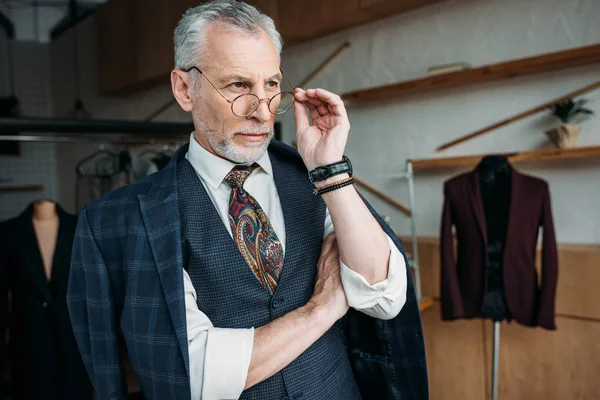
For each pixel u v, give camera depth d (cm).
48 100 626
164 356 84
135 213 93
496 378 235
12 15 595
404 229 295
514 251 223
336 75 317
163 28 388
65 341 218
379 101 300
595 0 214
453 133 268
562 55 206
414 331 102
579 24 219
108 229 94
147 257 89
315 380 96
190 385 83
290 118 342
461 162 246
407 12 279
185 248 92
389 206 301
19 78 603
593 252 220
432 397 280
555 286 216
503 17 244
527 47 236
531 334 244
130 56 437
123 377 94
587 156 218
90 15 527
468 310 233
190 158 101
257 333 86
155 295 87
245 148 91
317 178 90
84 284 97
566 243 237
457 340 269
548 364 239
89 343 97
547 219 218
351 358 112
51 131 205
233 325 92
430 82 250
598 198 227
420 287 277
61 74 599
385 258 91
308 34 316
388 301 93
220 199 98
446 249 240
